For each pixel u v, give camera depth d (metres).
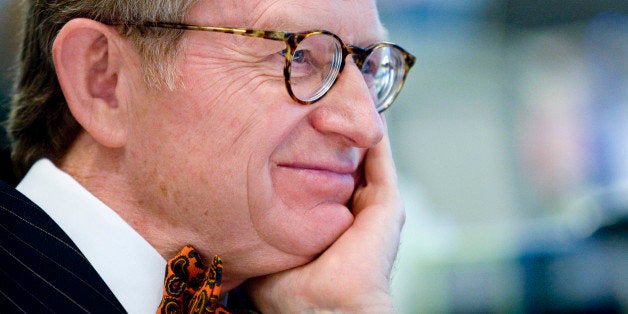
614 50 4.72
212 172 1.37
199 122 1.35
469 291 3.67
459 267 3.73
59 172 1.47
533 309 3.51
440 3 4.55
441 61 4.66
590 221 3.74
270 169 1.40
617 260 3.45
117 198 1.44
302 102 1.36
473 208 4.70
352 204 1.68
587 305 3.40
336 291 1.47
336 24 1.39
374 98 1.66
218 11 1.33
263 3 1.33
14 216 1.40
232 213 1.39
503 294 3.60
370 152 1.70
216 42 1.34
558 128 4.77
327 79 1.40
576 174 4.71
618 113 4.71
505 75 4.75
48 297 1.31
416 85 4.64
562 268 3.51
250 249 1.45
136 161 1.41
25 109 1.58
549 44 4.76
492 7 4.65
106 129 1.41
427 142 4.70
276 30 1.33
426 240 4.12
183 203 1.40
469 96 4.72
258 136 1.35
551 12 4.70
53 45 1.38
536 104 4.80
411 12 4.52
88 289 1.31
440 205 4.67
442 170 4.69
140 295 1.41
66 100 1.43
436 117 4.70
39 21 1.52
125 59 1.38
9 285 1.34
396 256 1.58
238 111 1.34
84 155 1.48
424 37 4.59
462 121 4.72
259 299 1.58
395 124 4.65
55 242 1.35
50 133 1.54
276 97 1.35
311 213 1.46
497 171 4.74
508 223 4.57
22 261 1.35
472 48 4.68
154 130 1.38
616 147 4.69
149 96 1.37
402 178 4.63
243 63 1.34
